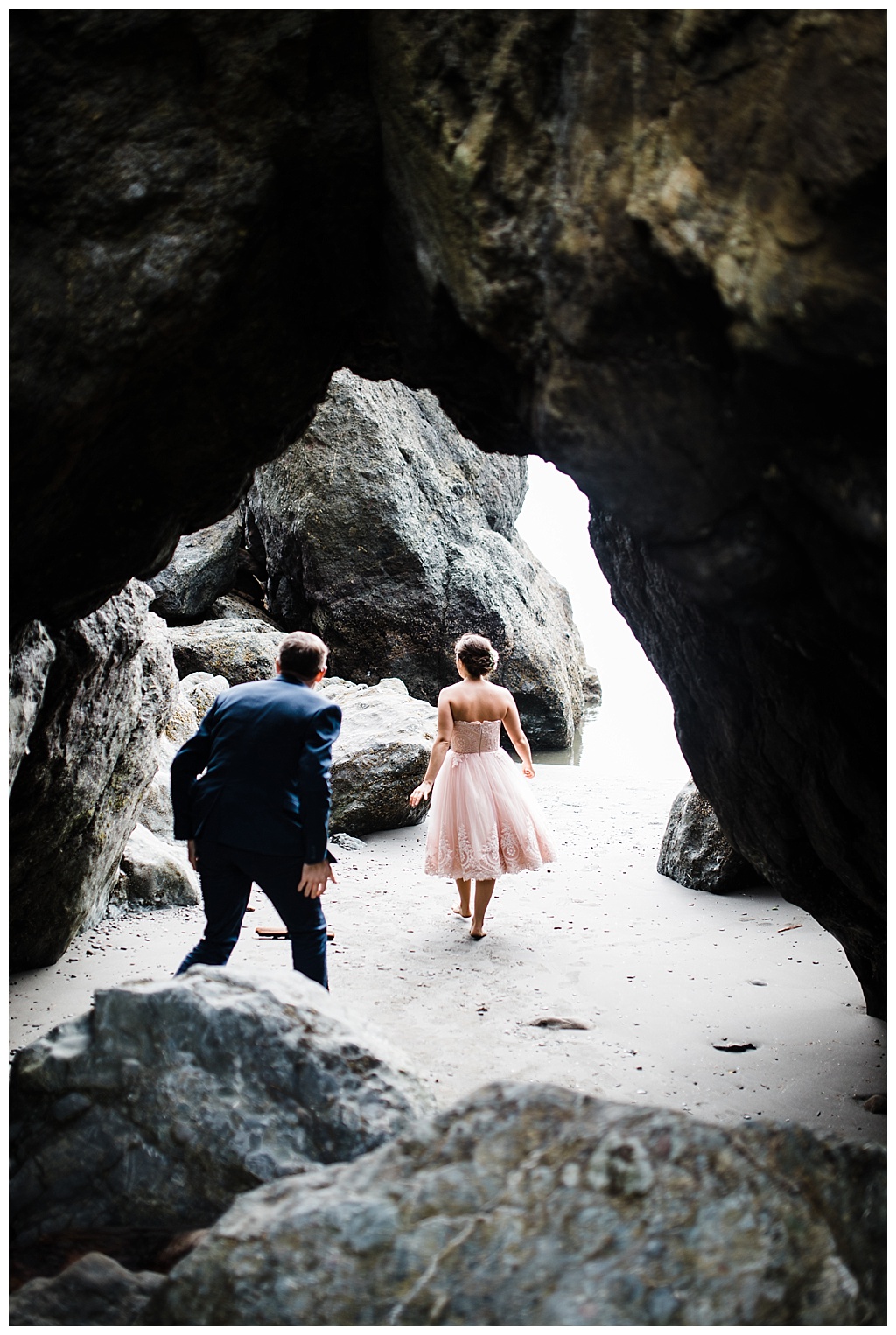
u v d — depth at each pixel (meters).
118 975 5.14
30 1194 2.81
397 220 3.32
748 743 4.00
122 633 4.88
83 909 5.39
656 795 10.07
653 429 2.64
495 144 2.85
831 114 2.12
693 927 6.28
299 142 3.24
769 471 2.44
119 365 3.18
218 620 13.15
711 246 2.31
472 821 5.87
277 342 3.70
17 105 2.98
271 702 4.19
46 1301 2.32
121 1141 2.84
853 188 2.08
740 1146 2.25
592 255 2.60
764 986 5.30
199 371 3.53
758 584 2.66
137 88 3.07
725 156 2.33
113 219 3.09
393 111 3.11
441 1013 4.86
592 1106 2.37
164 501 3.84
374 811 8.23
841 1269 2.03
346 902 6.68
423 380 3.91
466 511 14.02
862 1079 4.16
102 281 3.10
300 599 13.48
